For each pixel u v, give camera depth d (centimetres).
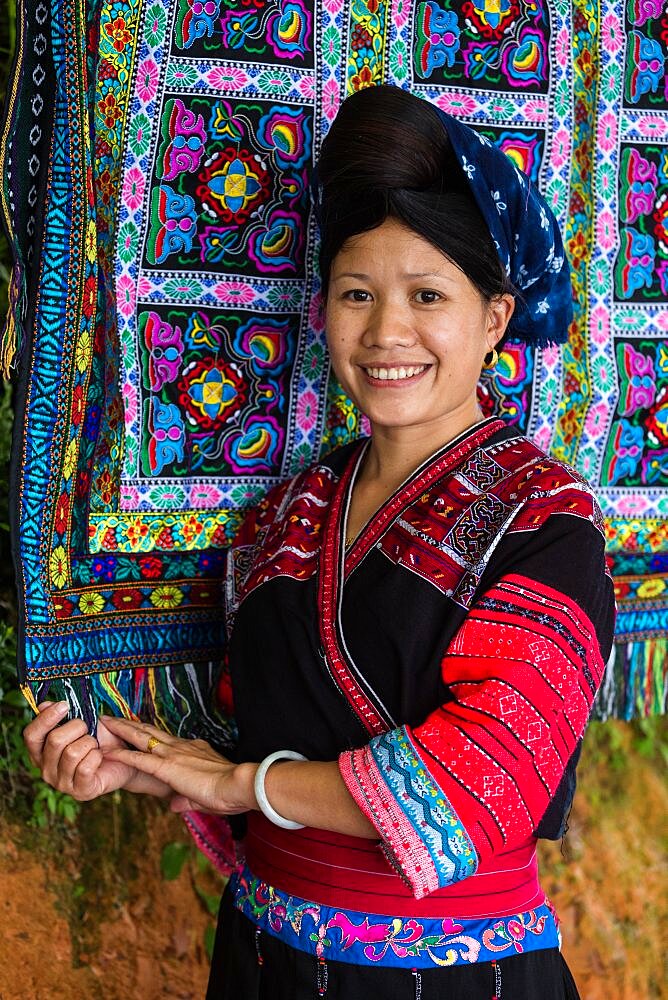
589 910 260
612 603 128
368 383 137
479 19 170
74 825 216
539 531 123
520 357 177
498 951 128
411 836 112
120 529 162
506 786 112
